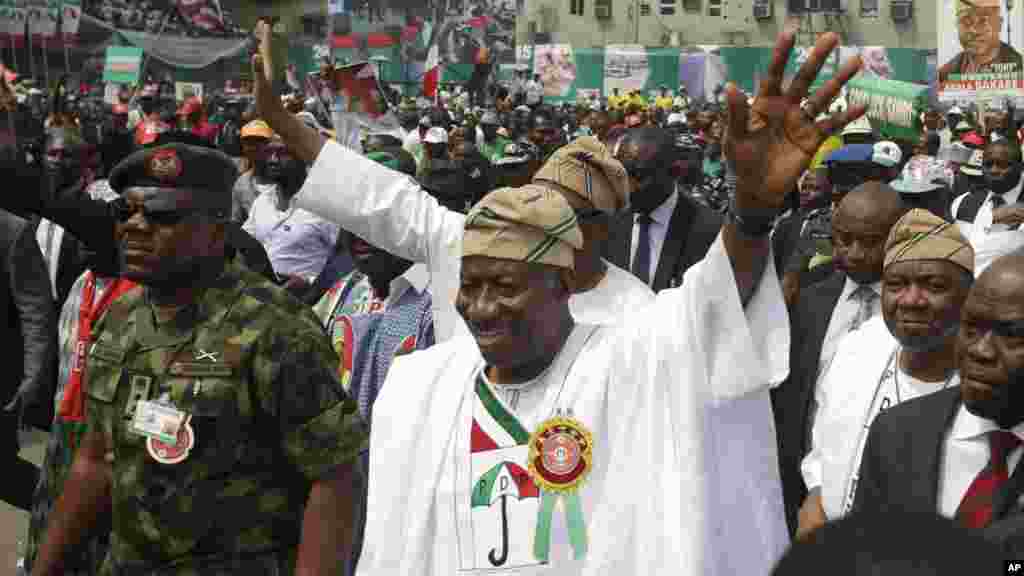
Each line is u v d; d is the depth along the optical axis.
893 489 2.76
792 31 2.28
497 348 2.56
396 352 4.27
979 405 2.60
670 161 5.46
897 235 3.57
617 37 72.44
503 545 2.56
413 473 2.67
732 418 2.52
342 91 7.71
